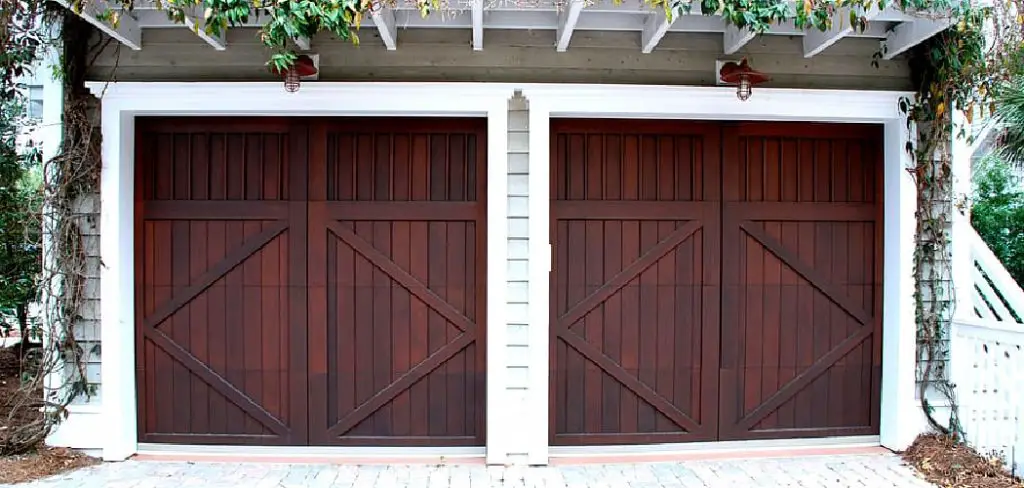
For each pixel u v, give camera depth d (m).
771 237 3.97
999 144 4.25
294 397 3.88
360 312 3.86
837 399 4.04
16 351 4.85
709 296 3.94
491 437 3.72
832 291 4.00
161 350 3.87
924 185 3.86
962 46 3.52
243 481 3.48
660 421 3.95
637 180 3.90
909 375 3.88
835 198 3.99
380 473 3.61
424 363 3.87
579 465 3.74
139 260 3.84
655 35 3.38
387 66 3.68
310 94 3.64
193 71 3.66
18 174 3.96
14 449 3.63
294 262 3.85
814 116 3.79
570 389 3.91
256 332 3.87
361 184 3.83
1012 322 3.59
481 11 3.17
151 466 3.67
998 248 5.69
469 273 3.86
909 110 3.82
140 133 3.81
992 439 3.64
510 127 3.72
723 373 3.96
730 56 3.75
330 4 2.99
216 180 3.83
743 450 3.96
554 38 3.70
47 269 3.66
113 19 3.13
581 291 3.89
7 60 3.51
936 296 3.89
